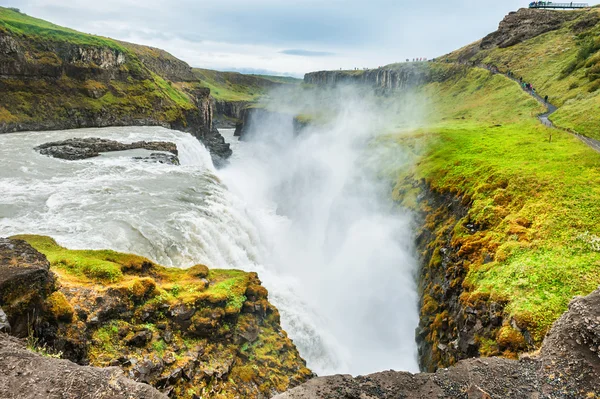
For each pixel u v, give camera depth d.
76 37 94.00
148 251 25.42
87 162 49.06
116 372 10.20
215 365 17.41
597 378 12.83
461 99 88.62
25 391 8.87
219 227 33.03
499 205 28.47
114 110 91.44
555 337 14.81
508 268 21.52
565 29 88.25
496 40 107.50
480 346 19.33
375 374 15.27
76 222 27.92
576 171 29.59
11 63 76.19
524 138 43.62
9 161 46.72
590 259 19.81
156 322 17.48
